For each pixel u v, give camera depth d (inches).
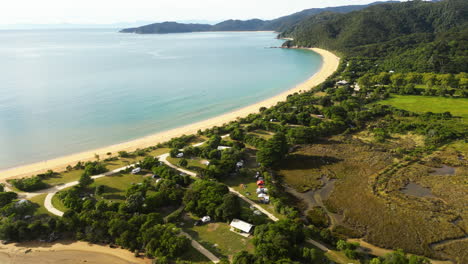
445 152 4001.0
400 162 3853.3
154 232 2422.5
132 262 2304.4
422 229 2659.9
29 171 4087.1
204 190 3034.0
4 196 3075.8
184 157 4232.3
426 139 4355.3
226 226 2723.9
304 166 3922.2
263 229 2463.1
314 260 2242.9
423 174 3535.9
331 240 2459.4
